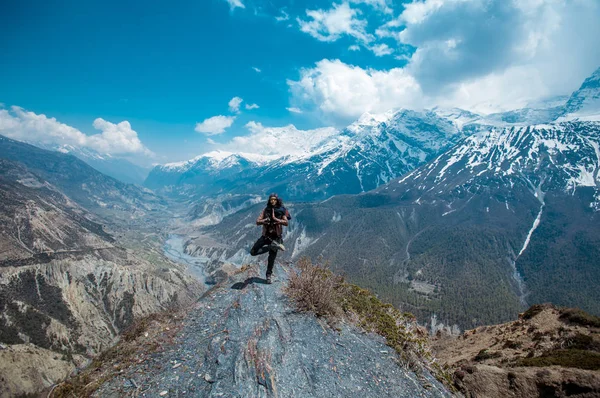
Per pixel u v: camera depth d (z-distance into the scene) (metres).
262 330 7.71
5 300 107.88
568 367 9.95
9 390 62.22
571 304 184.50
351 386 6.83
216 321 8.33
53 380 69.69
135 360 7.15
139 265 182.00
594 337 12.17
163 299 148.00
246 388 6.04
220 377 6.25
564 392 8.42
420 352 9.57
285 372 6.59
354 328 9.48
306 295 9.67
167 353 7.26
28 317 105.81
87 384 6.53
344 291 11.75
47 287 126.62
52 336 104.25
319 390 6.42
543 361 10.89
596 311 175.62
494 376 9.59
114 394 6.05
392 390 7.18
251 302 9.16
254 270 12.03
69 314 120.06
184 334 8.00
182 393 5.96
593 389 8.03
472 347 16.97
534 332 14.90
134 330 8.48
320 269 12.46
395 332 9.85
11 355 69.00
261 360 6.70
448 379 9.36
